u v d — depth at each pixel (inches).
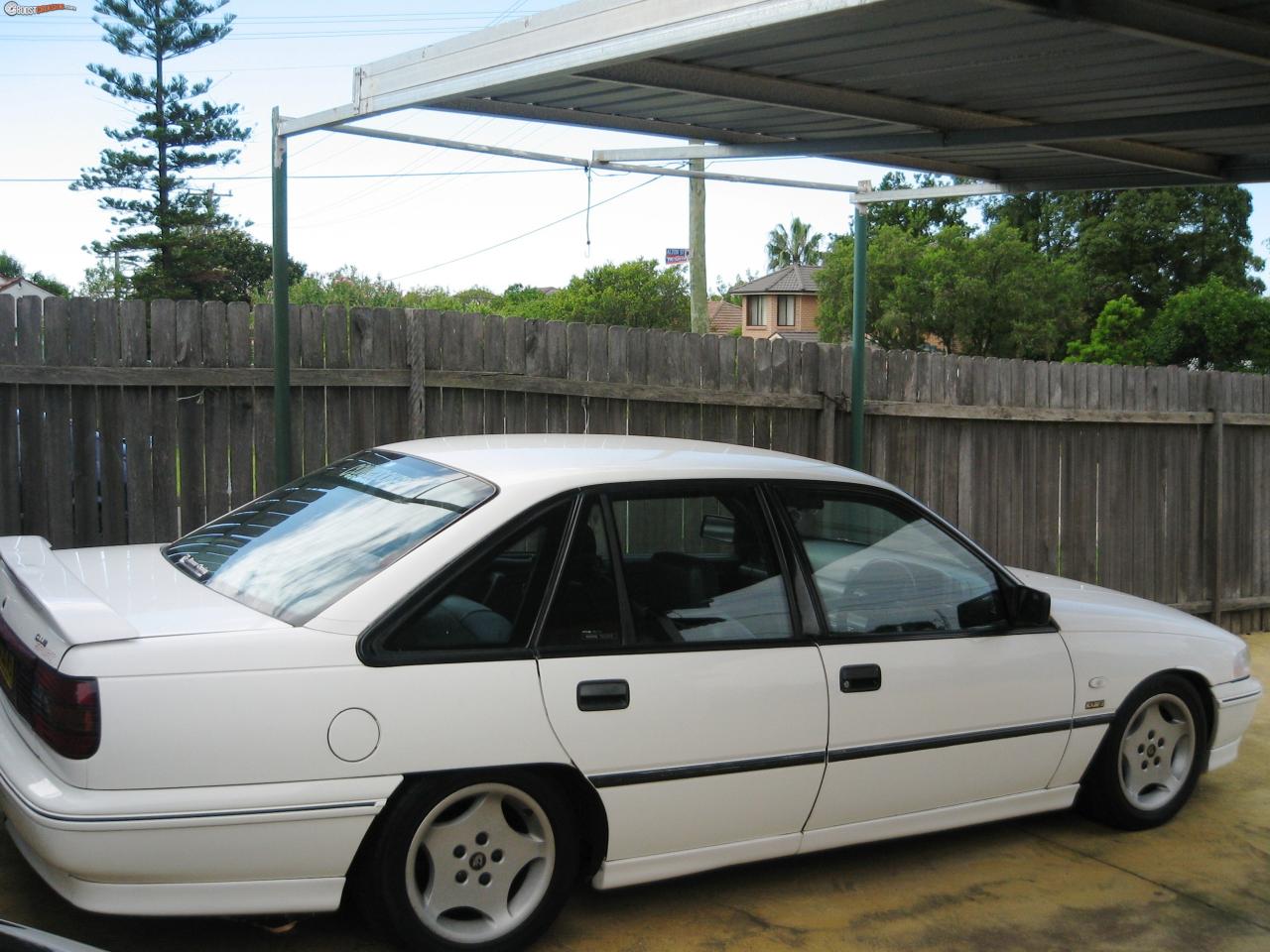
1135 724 199.3
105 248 1546.5
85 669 121.6
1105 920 168.2
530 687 139.1
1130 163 268.5
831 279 1611.7
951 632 174.2
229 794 124.2
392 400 265.9
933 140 256.2
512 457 162.1
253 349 251.6
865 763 163.9
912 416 336.8
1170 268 1546.5
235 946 143.7
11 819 130.1
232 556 156.2
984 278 1501.0
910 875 180.5
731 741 152.3
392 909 133.7
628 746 145.0
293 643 129.2
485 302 1859.0
